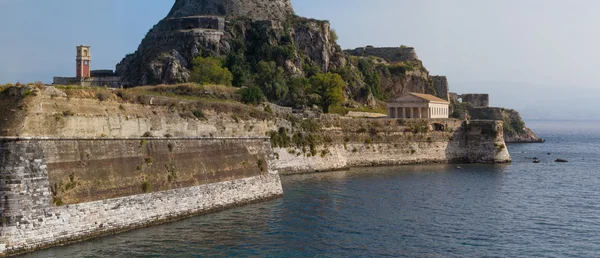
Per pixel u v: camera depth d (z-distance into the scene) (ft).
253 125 258.78
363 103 645.92
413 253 183.73
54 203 159.43
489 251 188.03
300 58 592.19
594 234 212.23
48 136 162.40
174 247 173.58
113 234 176.55
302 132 376.89
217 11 654.12
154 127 202.80
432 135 476.95
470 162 488.85
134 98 198.80
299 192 285.43
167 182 200.75
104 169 177.58
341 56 648.79
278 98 524.11
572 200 285.64
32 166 155.84
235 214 221.46
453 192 304.91
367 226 216.74
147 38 593.01
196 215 212.43
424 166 445.78
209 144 228.02
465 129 495.41
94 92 182.91
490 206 264.93
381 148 448.24
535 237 207.21
